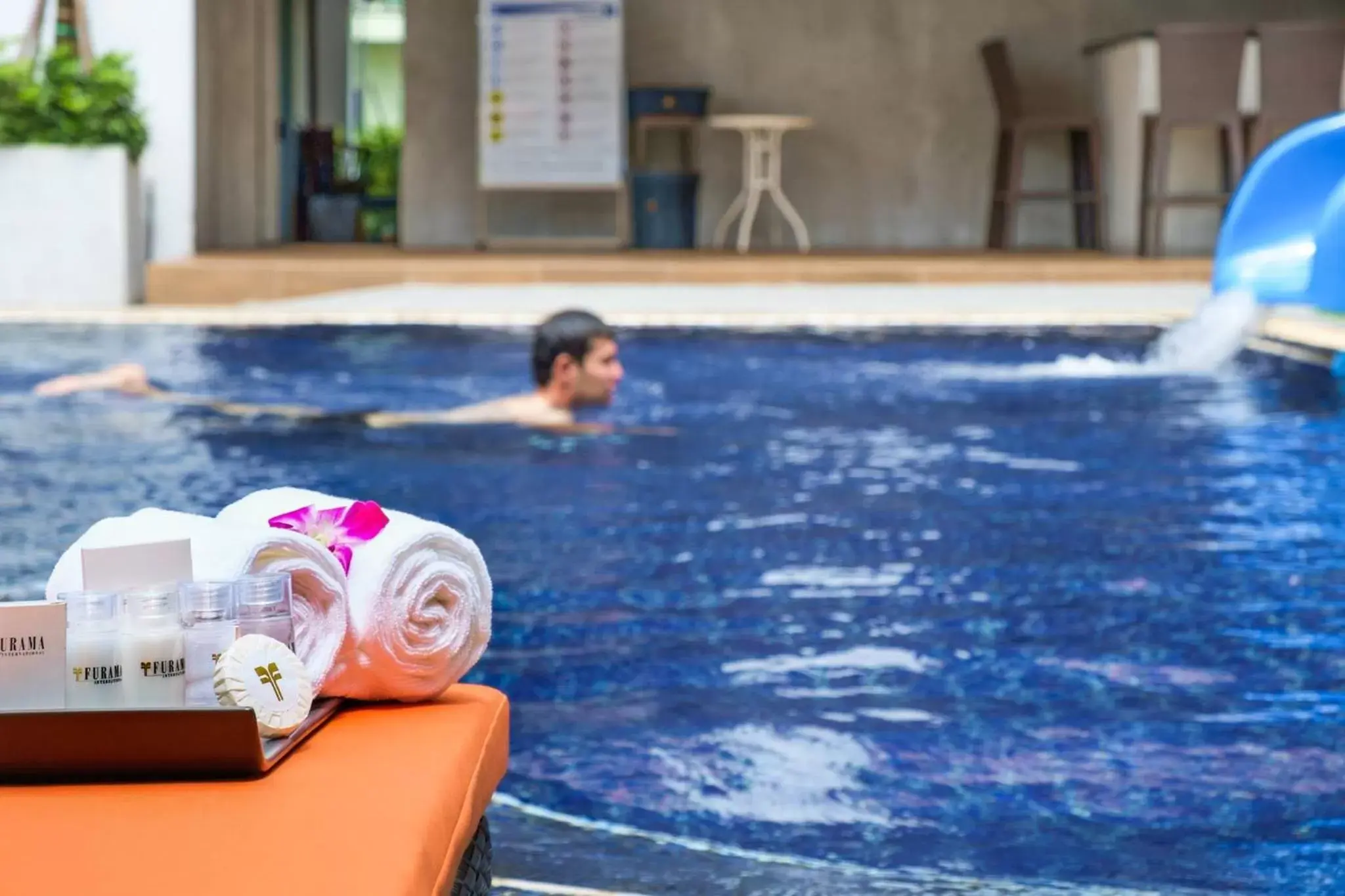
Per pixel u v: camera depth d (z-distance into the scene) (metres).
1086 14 10.43
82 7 7.32
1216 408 4.33
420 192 10.37
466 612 1.17
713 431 4.03
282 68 11.35
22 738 0.96
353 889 0.80
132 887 0.80
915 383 4.80
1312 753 1.64
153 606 1.00
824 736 1.71
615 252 9.52
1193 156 8.76
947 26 10.49
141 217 7.50
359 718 1.13
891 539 2.76
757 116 10.12
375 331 5.63
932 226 10.61
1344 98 8.08
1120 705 1.81
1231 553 2.61
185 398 4.50
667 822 1.47
